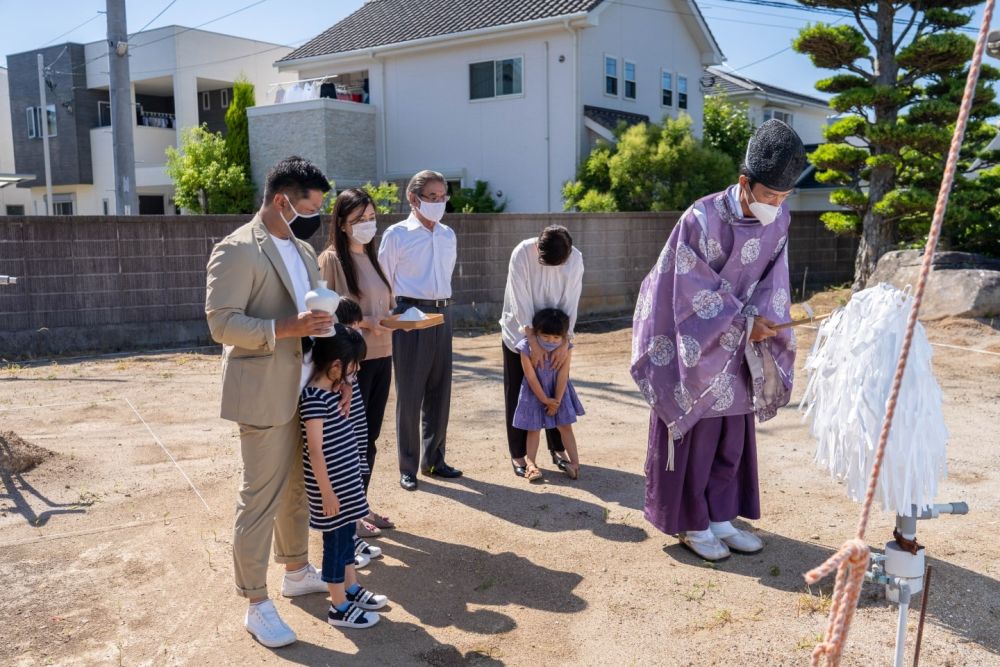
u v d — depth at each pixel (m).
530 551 4.10
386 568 3.92
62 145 25.83
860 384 2.80
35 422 6.30
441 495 4.91
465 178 19.00
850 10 12.18
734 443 4.01
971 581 3.62
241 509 3.18
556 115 17.66
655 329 3.95
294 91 20.75
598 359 9.49
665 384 3.91
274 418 3.11
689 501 3.99
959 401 6.93
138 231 9.97
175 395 7.37
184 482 4.99
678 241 3.87
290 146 19.75
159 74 23.88
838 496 4.78
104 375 8.34
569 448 5.17
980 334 9.28
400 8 22.09
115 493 4.79
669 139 16.25
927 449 2.76
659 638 3.24
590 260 12.94
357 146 19.89
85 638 3.23
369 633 3.30
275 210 3.23
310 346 3.30
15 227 9.29
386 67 19.92
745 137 21.58
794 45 12.12
